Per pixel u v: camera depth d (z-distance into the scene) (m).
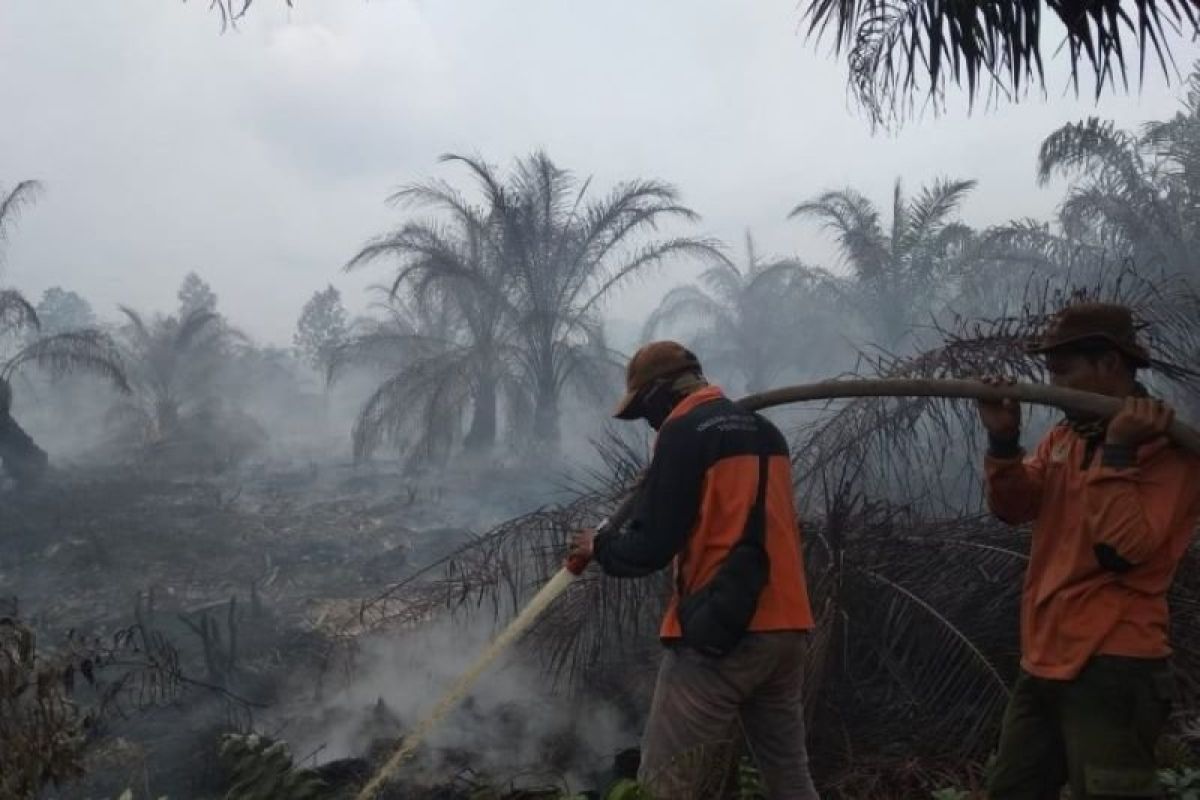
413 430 20.00
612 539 2.75
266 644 6.83
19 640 2.93
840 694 4.00
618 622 4.42
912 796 3.62
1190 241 13.58
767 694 2.77
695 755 2.63
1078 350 2.38
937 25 4.21
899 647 4.09
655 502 2.67
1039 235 15.59
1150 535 2.14
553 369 19.58
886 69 4.38
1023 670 2.44
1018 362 4.45
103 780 4.25
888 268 20.16
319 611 8.12
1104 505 2.18
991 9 4.02
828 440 4.86
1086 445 2.34
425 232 20.03
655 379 2.93
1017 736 2.42
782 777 2.79
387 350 22.06
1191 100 14.41
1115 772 2.19
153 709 5.16
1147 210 13.60
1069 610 2.29
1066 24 3.88
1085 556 2.27
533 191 19.91
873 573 4.12
